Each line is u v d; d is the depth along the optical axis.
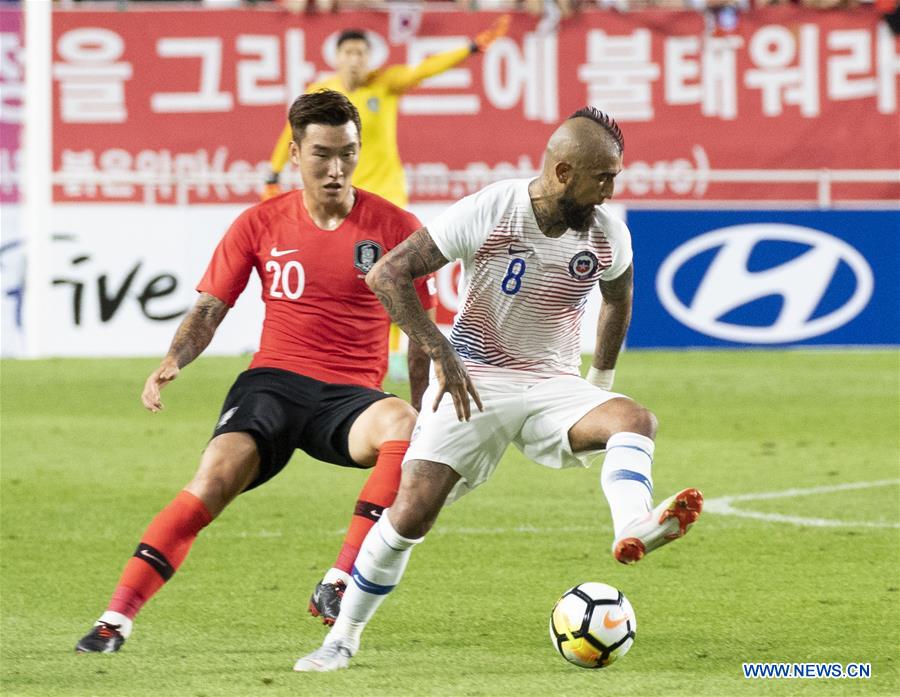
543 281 18.05
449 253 17.86
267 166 68.25
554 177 17.36
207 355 59.03
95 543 27.62
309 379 20.88
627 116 68.31
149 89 67.81
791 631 20.83
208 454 20.08
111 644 19.48
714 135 68.19
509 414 18.38
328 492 33.28
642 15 67.69
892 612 21.98
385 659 19.20
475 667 18.75
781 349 59.91
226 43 67.69
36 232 56.75
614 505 16.75
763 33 67.69
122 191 67.88
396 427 20.30
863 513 30.50
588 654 18.39
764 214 59.28
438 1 68.00
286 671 18.52
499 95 67.94
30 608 22.47
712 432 41.91
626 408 17.98
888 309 59.72
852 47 67.44
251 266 21.31
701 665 18.92
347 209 21.25
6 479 34.53
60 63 67.44
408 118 67.94
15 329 58.50
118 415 45.00
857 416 45.09
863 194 67.62
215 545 27.44
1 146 65.50
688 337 59.72
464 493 18.67
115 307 58.12
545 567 25.42
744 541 27.62
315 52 67.81
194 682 17.91
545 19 67.75
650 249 59.31
